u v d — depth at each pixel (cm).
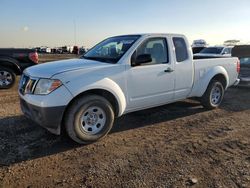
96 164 389
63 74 428
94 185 335
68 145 454
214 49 1698
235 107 730
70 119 433
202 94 655
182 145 459
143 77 513
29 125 540
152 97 539
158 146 455
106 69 466
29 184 337
